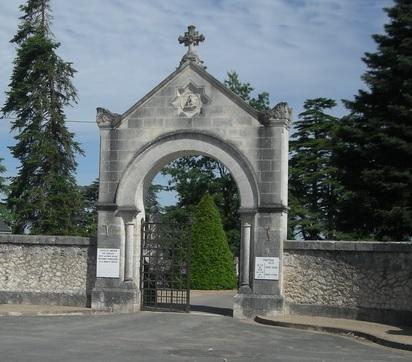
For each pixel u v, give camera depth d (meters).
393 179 29.12
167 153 23.23
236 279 40.56
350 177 30.86
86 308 23.17
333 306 21.42
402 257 20.58
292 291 21.98
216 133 22.83
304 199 47.16
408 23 30.00
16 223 38.03
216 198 52.12
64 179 38.25
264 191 22.27
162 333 17.66
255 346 15.77
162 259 23.86
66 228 38.22
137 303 23.17
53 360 12.66
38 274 24.20
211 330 18.61
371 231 31.00
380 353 15.28
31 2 38.84
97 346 14.84
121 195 23.39
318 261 21.86
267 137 22.38
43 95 37.91
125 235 23.36
